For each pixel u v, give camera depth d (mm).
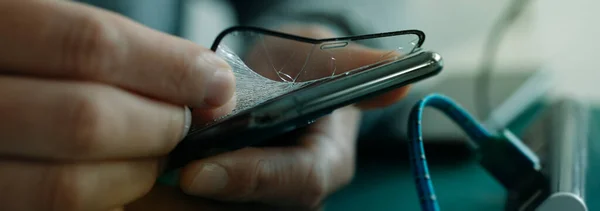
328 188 284
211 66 227
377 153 369
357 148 371
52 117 206
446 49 647
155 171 238
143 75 219
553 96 478
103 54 210
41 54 207
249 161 249
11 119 205
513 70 519
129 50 215
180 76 223
